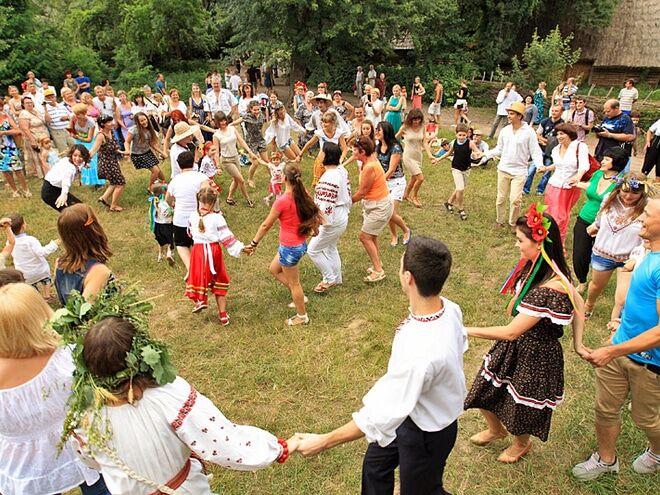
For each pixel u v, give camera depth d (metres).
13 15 22.30
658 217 3.01
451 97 23.50
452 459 3.78
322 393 4.52
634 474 3.58
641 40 26.11
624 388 3.29
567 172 6.55
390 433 2.37
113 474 2.18
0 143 9.38
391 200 6.10
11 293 2.46
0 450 2.67
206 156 8.26
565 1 25.52
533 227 3.05
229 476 3.65
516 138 7.31
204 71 27.64
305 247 5.27
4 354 2.44
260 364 4.93
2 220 5.48
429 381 2.32
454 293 6.11
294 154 9.88
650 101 22.06
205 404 2.22
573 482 3.56
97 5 28.78
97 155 9.63
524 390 3.22
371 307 5.88
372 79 23.02
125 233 8.21
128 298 2.30
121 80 24.64
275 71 29.25
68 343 2.18
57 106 10.96
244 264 7.07
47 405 2.57
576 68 27.64
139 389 2.11
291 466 3.73
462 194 8.33
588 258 5.64
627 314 3.26
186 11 27.30
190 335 5.46
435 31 24.81
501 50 25.94
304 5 21.27
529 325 3.01
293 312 5.86
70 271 3.46
